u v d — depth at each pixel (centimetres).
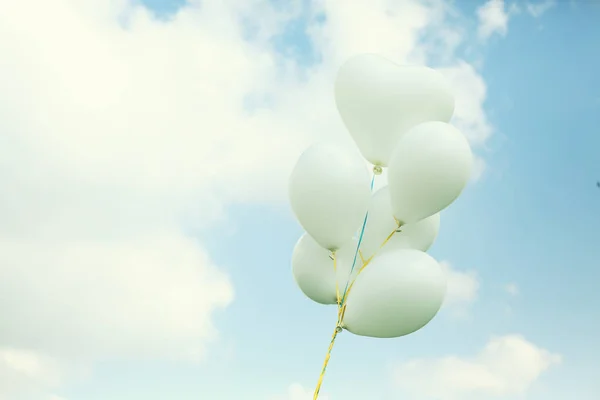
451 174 144
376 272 152
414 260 151
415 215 153
